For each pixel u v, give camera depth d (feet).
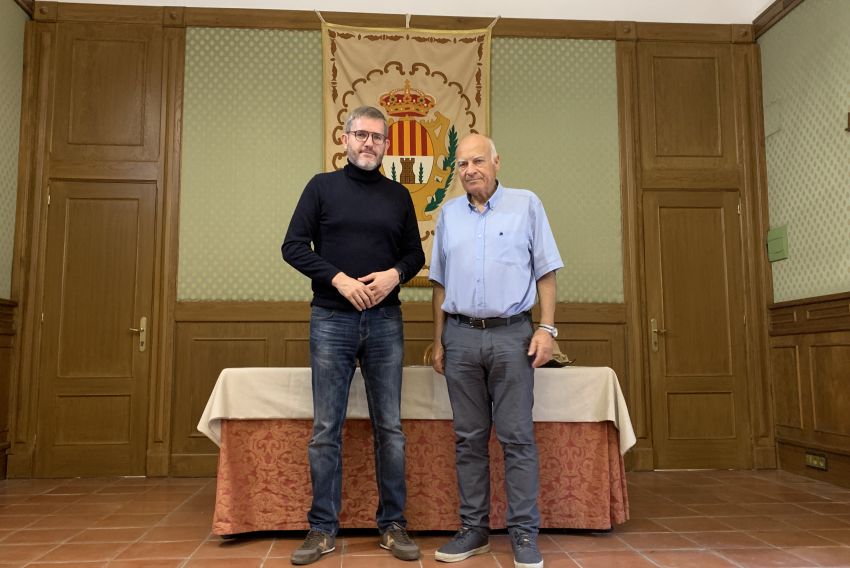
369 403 7.68
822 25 13.01
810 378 12.98
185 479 12.89
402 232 7.90
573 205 14.55
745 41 15.16
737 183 14.83
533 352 7.16
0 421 12.68
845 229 12.33
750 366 14.33
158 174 13.92
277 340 13.78
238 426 8.21
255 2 14.44
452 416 8.19
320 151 14.32
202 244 13.85
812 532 8.48
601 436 8.41
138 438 13.30
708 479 12.73
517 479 7.07
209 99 14.19
